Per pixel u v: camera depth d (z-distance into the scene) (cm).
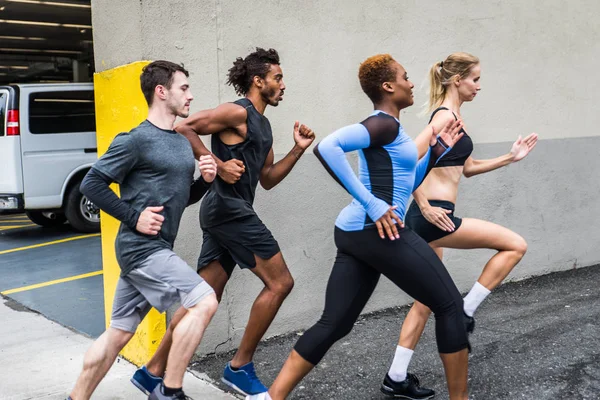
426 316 341
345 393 355
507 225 560
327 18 445
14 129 859
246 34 409
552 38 571
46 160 881
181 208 287
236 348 424
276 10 421
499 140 547
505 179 554
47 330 470
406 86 288
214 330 414
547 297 527
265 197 431
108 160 269
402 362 341
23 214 1179
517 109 555
